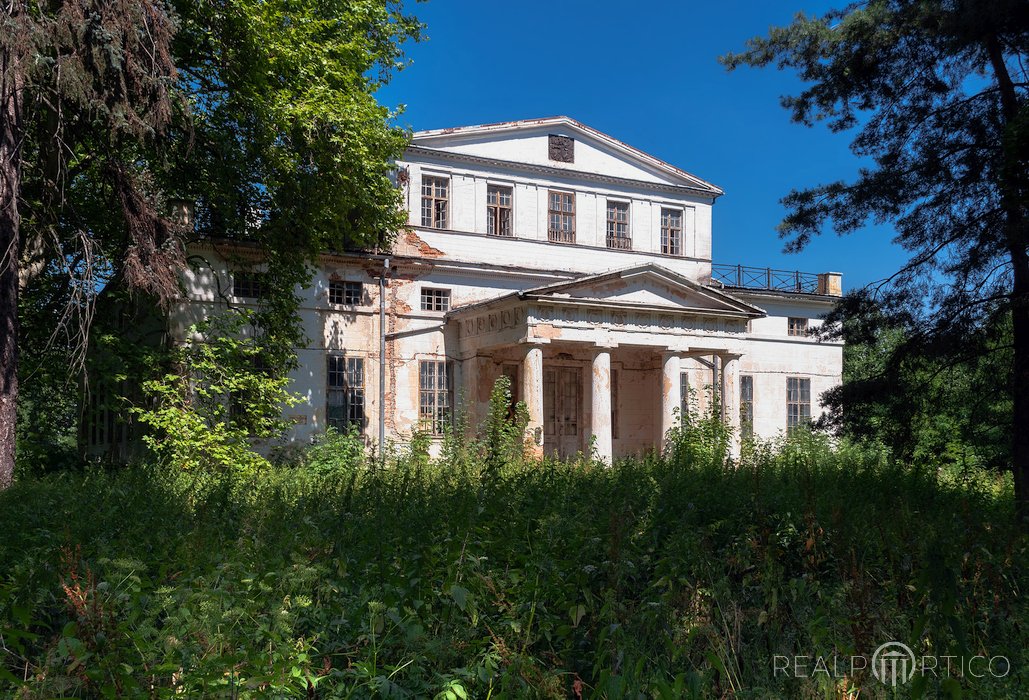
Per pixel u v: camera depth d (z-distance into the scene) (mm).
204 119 23375
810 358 40750
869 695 5965
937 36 16797
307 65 24000
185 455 23125
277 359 26203
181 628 5270
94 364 22938
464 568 6754
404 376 32719
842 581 7512
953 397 17734
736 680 6168
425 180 34375
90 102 16891
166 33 17906
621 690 5035
